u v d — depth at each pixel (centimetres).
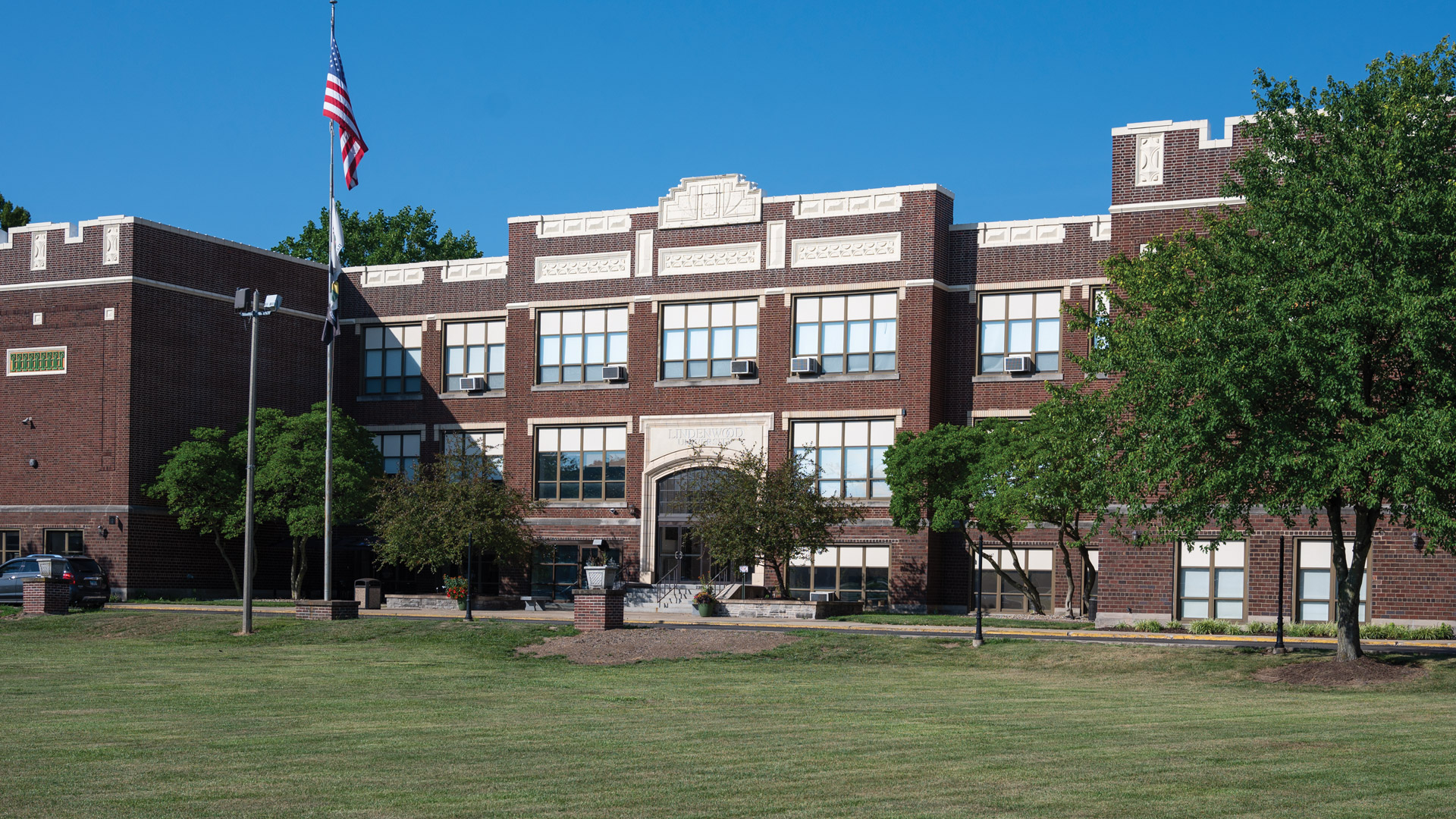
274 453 5241
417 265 5981
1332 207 2559
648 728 1922
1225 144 3688
